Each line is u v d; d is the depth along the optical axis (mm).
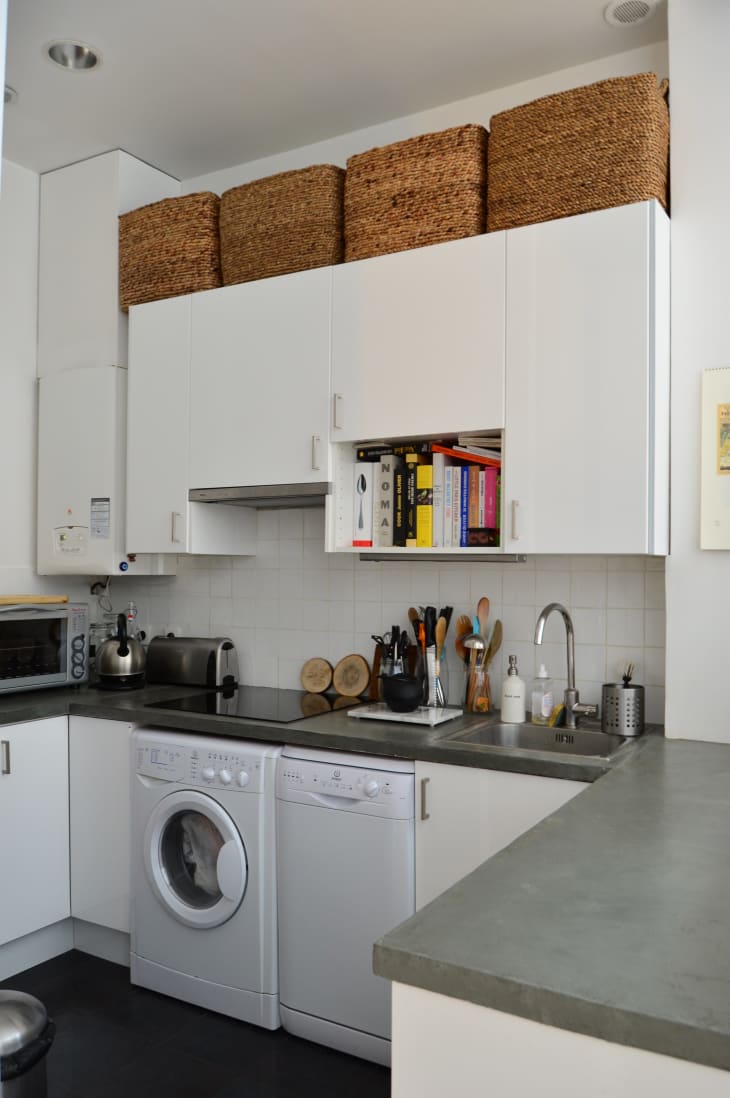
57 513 3438
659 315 2281
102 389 3320
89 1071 2322
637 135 2283
